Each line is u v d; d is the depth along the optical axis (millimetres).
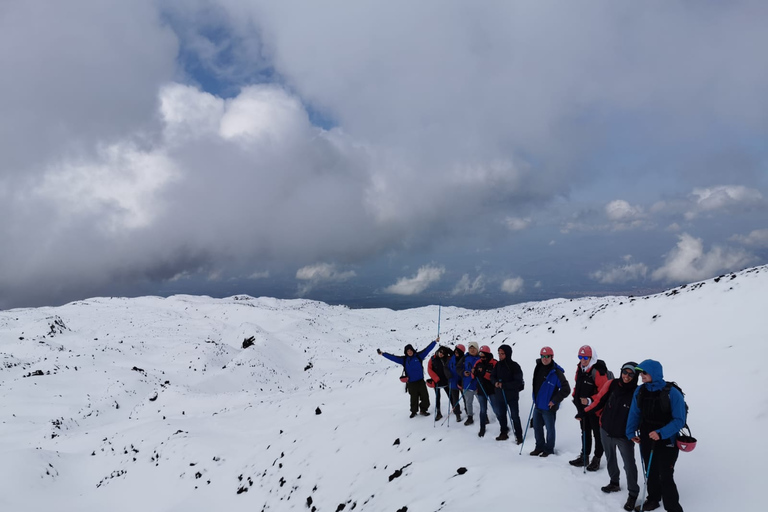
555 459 9297
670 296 22141
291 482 15016
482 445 11070
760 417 8898
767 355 11977
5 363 53375
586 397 8352
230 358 73500
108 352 66812
